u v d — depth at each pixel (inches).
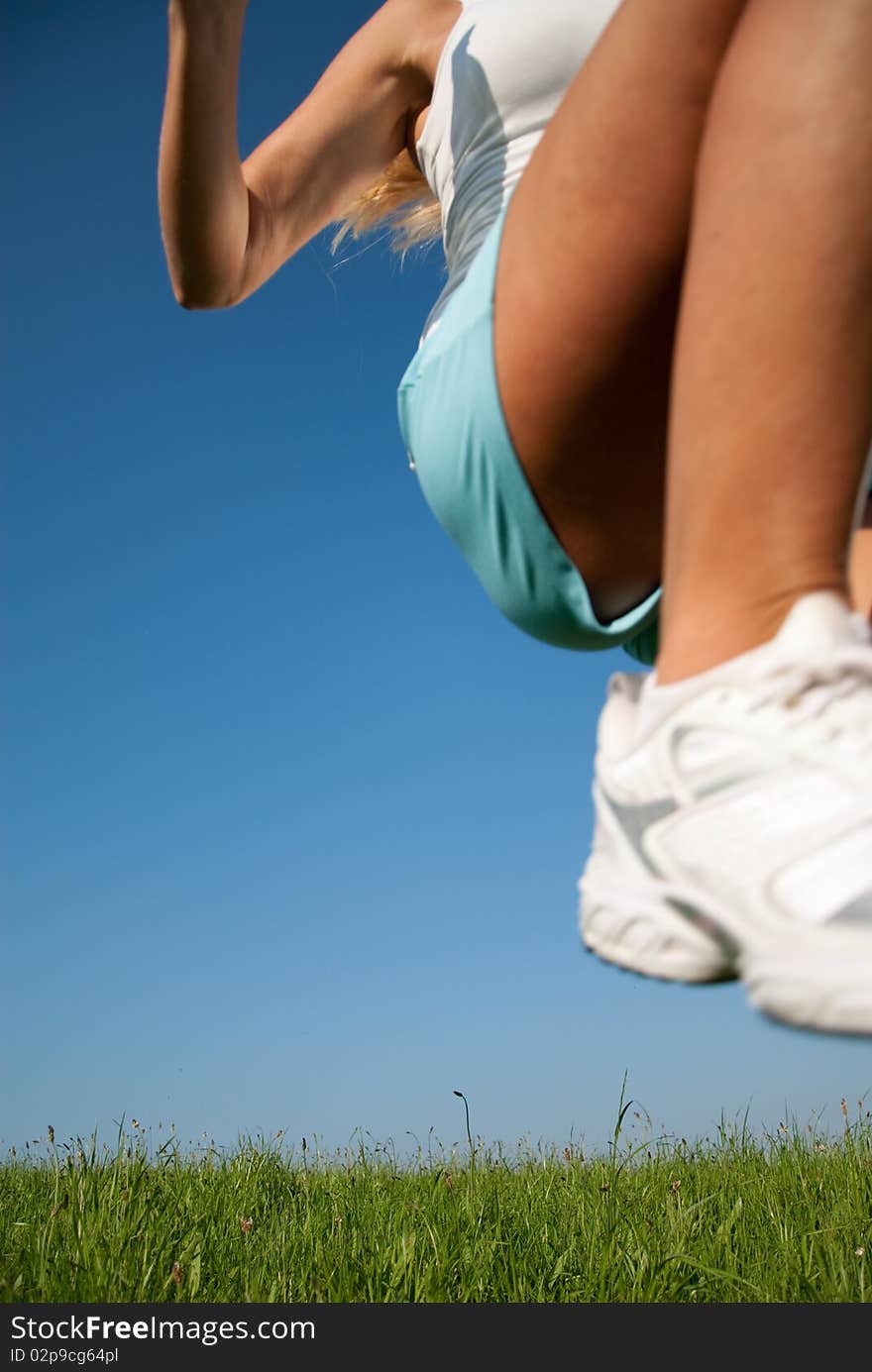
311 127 74.5
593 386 41.0
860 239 29.2
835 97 29.5
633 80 36.6
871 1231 101.0
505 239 43.7
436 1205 119.3
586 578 48.0
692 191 36.2
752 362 30.0
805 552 30.2
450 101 60.0
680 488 31.9
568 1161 161.2
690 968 28.5
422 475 52.5
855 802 27.5
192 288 69.9
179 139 61.7
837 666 29.4
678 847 29.6
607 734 34.3
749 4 32.5
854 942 25.2
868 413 30.0
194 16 58.8
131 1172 113.0
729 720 30.2
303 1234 104.5
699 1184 138.3
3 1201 118.8
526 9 55.8
